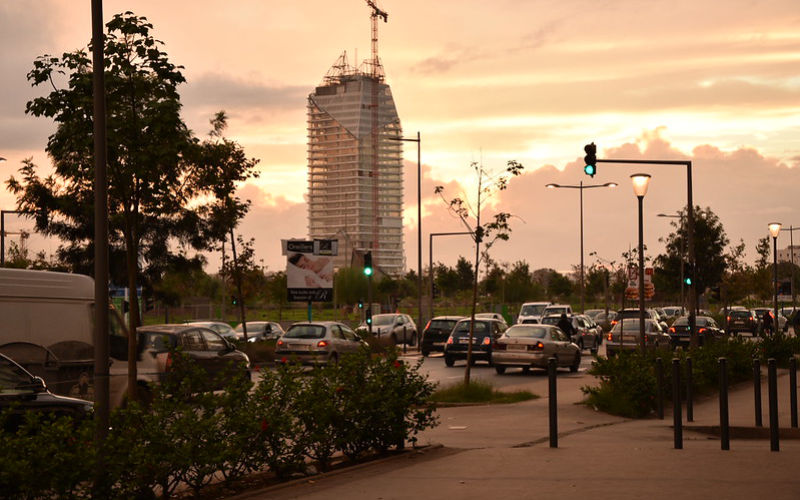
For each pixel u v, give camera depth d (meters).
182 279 39.00
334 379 11.27
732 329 58.47
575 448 12.69
